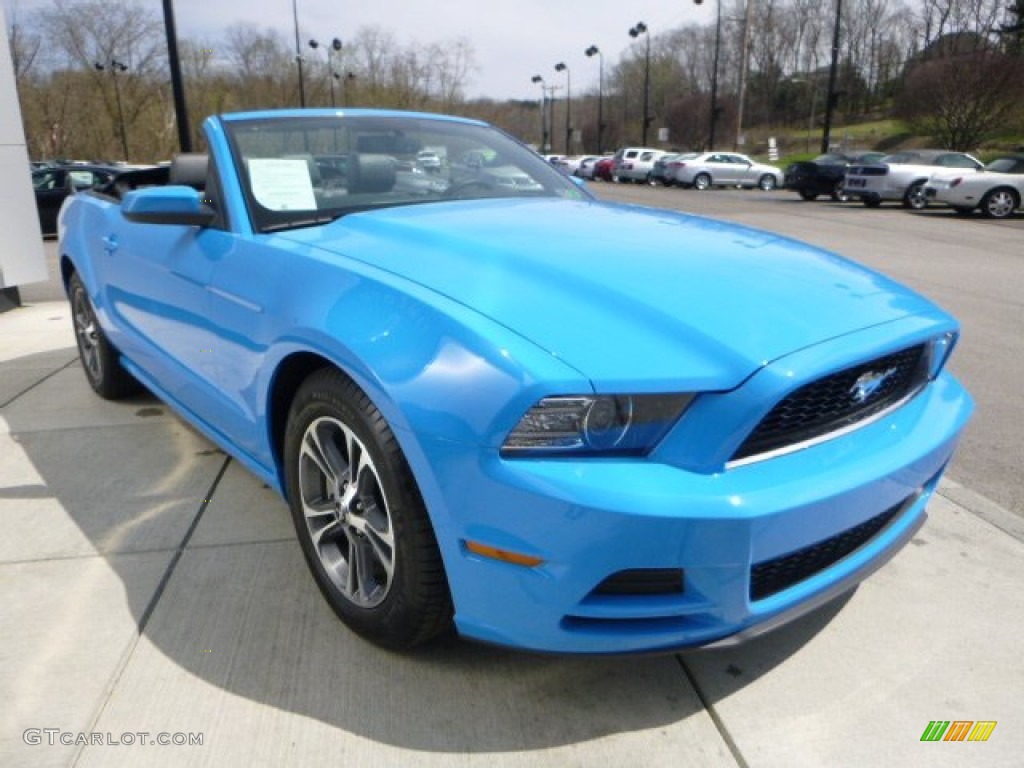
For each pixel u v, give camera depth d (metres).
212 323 2.82
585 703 2.14
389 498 2.02
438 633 2.18
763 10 82.50
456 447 1.82
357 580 2.29
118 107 47.84
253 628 2.44
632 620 1.86
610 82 94.25
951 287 8.75
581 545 1.75
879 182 20.95
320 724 2.06
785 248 2.63
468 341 1.86
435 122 3.63
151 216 2.80
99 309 4.09
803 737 2.04
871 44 83.38
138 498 3.33
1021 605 2.61
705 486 1.77
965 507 3.32
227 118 3.18
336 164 3.11
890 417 2.21
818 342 1.93
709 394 1.79
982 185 18.16
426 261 2.28
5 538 2.99
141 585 2.67
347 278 2.22
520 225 2.67
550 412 1.75
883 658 2.34
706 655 2.35
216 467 3.65
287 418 2.60
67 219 4.63
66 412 4.43
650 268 2.21
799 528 1.86
